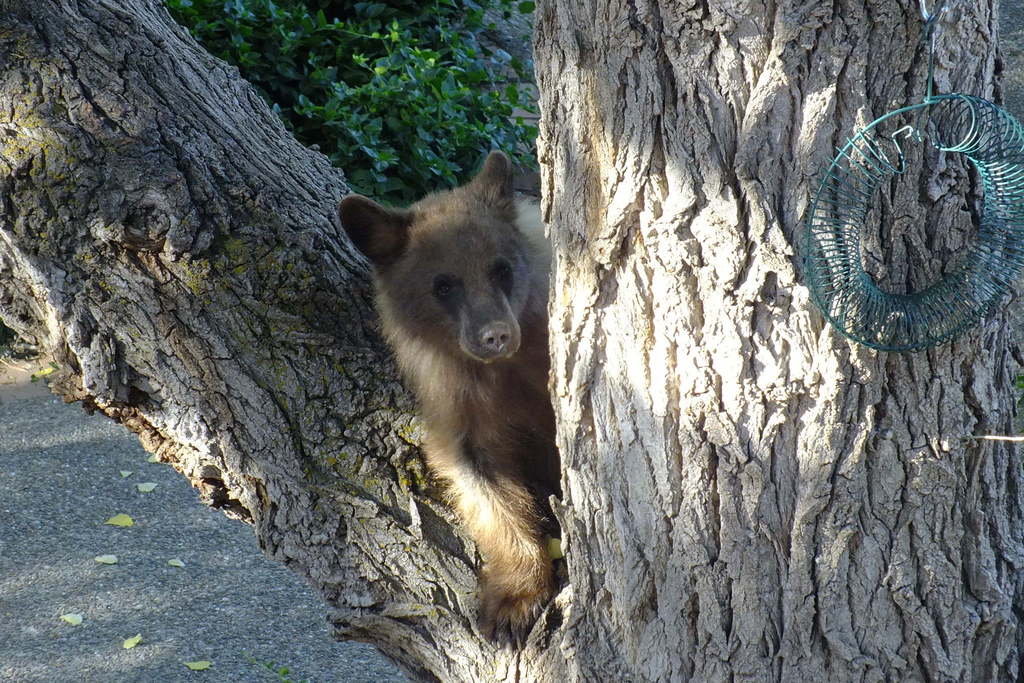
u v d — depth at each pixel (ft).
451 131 43.65
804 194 11.30
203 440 15.96
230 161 16.88
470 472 16.88
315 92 44.78
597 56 12.02
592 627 13.94
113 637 31.68
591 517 13.55
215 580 34.17
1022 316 26.14
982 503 12.53
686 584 12.60
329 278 17.01
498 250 18.56
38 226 15.53
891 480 11.91
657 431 12.43
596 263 12.55
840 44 10.96
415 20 48.16
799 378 11.73
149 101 16.30
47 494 37.42
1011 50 44.24
